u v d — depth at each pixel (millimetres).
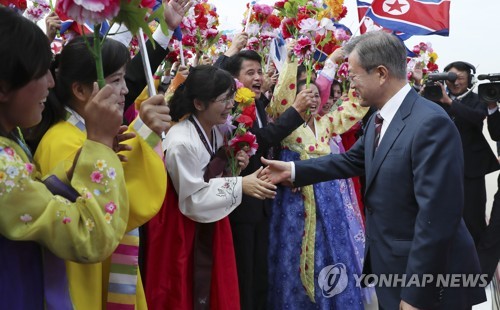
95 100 1559
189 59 3975
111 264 1853
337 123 3895
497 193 4781
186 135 2697
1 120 1523
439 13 4062
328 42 3795
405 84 2430
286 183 2799
